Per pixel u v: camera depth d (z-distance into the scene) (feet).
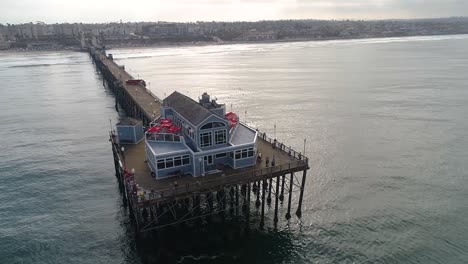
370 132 280.10
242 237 155.33
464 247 148.36
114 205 184.34
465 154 236.22
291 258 144.05
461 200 182.19
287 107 360.07
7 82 572.92
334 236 156.66
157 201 132.36
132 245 153.17
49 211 180.24
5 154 254.88
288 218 167.94
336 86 472.85
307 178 205.67
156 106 278.46
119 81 398.62
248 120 315.37
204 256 143.64
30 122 334.85
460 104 358.23
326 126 295.89
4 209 182.70
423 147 248.73
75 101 421.18
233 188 182.50
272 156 168.66
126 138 189.78
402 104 363.56
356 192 191.21
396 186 196.95
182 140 159.84
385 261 141.79
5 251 150.71
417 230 159.63
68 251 150.51
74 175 219.00
